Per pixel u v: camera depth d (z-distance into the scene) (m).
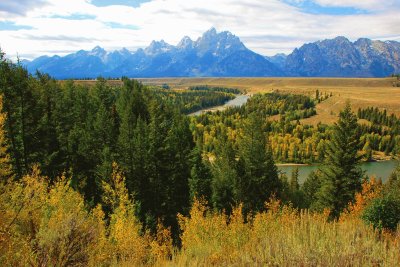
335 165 35.06
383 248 8.02
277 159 133.12
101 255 11.14
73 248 7.82
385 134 157.62
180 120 75.94
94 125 48.28
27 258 7.35
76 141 44.53
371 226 10.48
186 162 50.72
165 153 44.62
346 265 7.08
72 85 75.38
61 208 15.50
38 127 37.19
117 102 76.19
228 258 9.30
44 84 58.31
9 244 7.69
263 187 42.25
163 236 25.86
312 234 9.34
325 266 7.18
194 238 17.61
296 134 153.25
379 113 179.88
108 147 42.19
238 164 43.06
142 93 94.94
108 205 31.45
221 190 39.59
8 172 15.20
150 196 41.03
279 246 8.70
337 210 33.25
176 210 42.03
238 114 188.88
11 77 34.66
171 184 44.22
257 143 45.41
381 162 127.75
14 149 33.75
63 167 40.25
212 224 18.06
